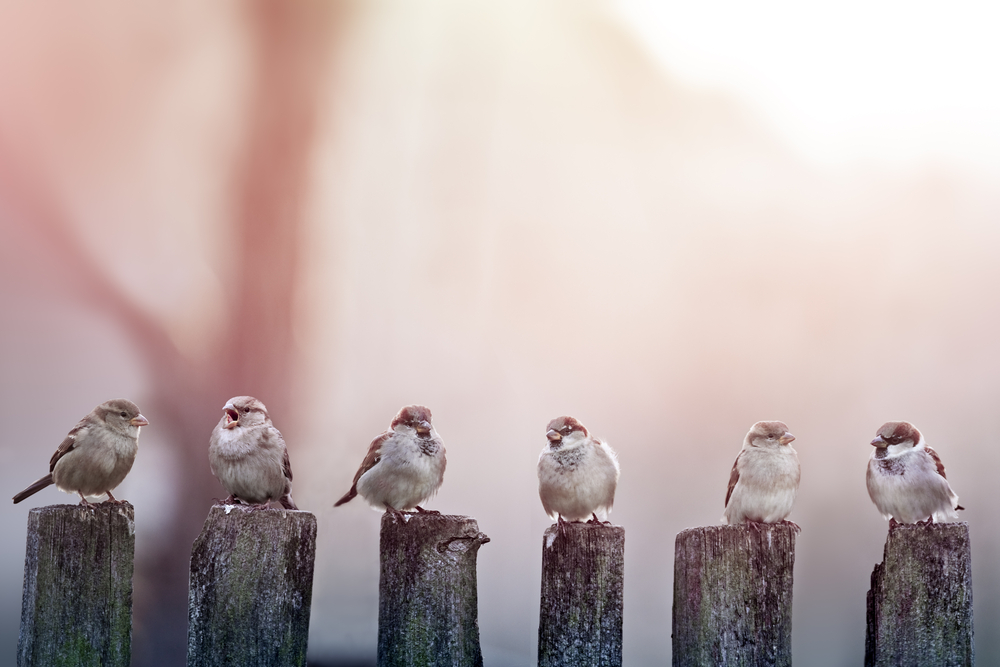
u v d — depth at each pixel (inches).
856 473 413.1
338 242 444.1
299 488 421.4
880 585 229.1
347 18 447.5
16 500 274.1
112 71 424.5
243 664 216.5
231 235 434.0
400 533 235.9
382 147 450.3
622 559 232.1
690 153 450.3
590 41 453.1
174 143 430.9
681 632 231.5
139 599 398.6
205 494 412.8
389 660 230.8
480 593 417.7
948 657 223.9
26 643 212.7
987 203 424.2
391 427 306.0
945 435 406.6
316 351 435.8
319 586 408.5
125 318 415.5
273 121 441.1
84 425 274.7
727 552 227.3
